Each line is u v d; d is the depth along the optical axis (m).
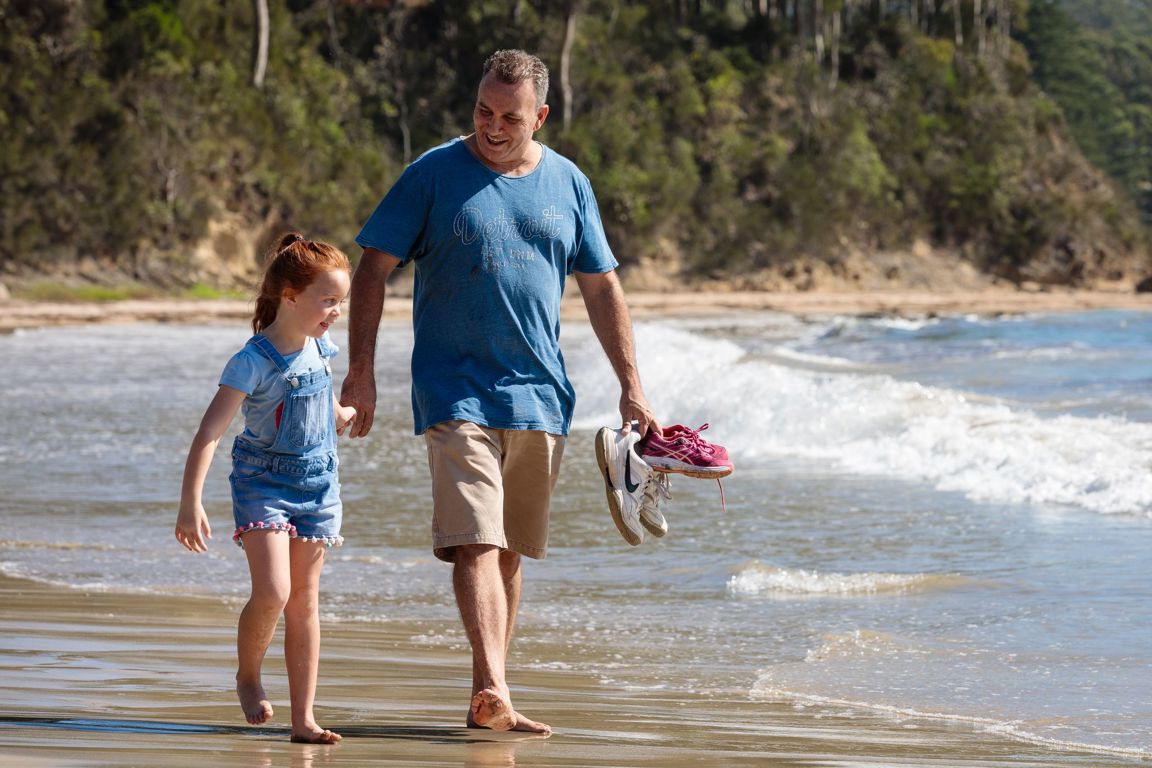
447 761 5.11
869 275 123.94
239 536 5.67
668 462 6.54
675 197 116.50
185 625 9.09
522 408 6.45
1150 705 6.80
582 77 120.94
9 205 84.12
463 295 6.45
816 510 14.39
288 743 5.46
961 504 14.45
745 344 47.81
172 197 90.75
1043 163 146.88
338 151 105.06
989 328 49.72
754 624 9.31
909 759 5.58
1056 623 8.92
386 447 20.47
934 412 19.86
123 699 6.52
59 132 87.25
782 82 133.50
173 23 98.94
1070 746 5.98
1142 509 13.57
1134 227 149.38
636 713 6.67
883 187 130.25
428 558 12.15
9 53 89.06
